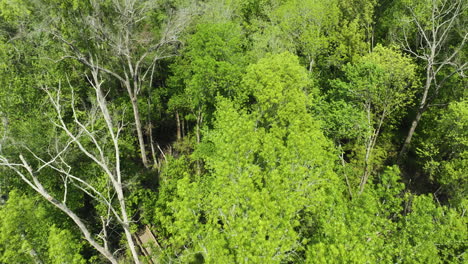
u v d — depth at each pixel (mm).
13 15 21297
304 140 16953
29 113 20781
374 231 14578
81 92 28109
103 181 20516
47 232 16359
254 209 13031
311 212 15867
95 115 21266
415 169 28188
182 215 13211
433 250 12664
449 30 25594
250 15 40688
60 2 21016
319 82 31172
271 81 20641
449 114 21047
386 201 17062
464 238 13234
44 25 20953
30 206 15055
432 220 14336
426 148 24203
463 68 22969
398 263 12617
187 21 28250
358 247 11055
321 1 30828
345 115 21562
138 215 24328
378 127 25547
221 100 23047
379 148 26641
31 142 18672
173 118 38844
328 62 29594
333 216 14391
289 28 29781
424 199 14578
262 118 22609
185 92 27859
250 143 16500
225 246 13055
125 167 25188
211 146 24047
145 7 26438
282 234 12109
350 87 23141
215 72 24406
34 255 14148
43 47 23266
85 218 23766
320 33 30375
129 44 25156
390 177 16047
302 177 14914
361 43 28672
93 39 24547
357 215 13953
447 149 22750
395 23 28812
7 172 18312
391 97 23453
